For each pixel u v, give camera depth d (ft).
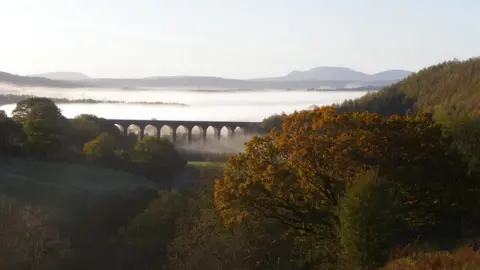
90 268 144.05
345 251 66.59
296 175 91.50
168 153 296.71
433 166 89.61
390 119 95.30
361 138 88.94
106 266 144.46
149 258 140.46
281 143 93.45
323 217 89.10
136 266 138.72
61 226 159.43
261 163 93.71
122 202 199.31
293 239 97.04
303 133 93.50
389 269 52.24
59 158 276.41
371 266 60.75
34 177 228.22
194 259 107.65
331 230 83.92
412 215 87.86
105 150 286.46
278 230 101.35
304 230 91.25
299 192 91.50
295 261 93.04
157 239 143.95
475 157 105.50
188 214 138.00
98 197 201.26
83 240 157.38
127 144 390.21
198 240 114.32
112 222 179.01
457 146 105.40
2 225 117.80
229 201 94.22
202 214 128.67
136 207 198.80
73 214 174.81
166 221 149.89
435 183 88.79
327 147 89.20
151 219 151.94
